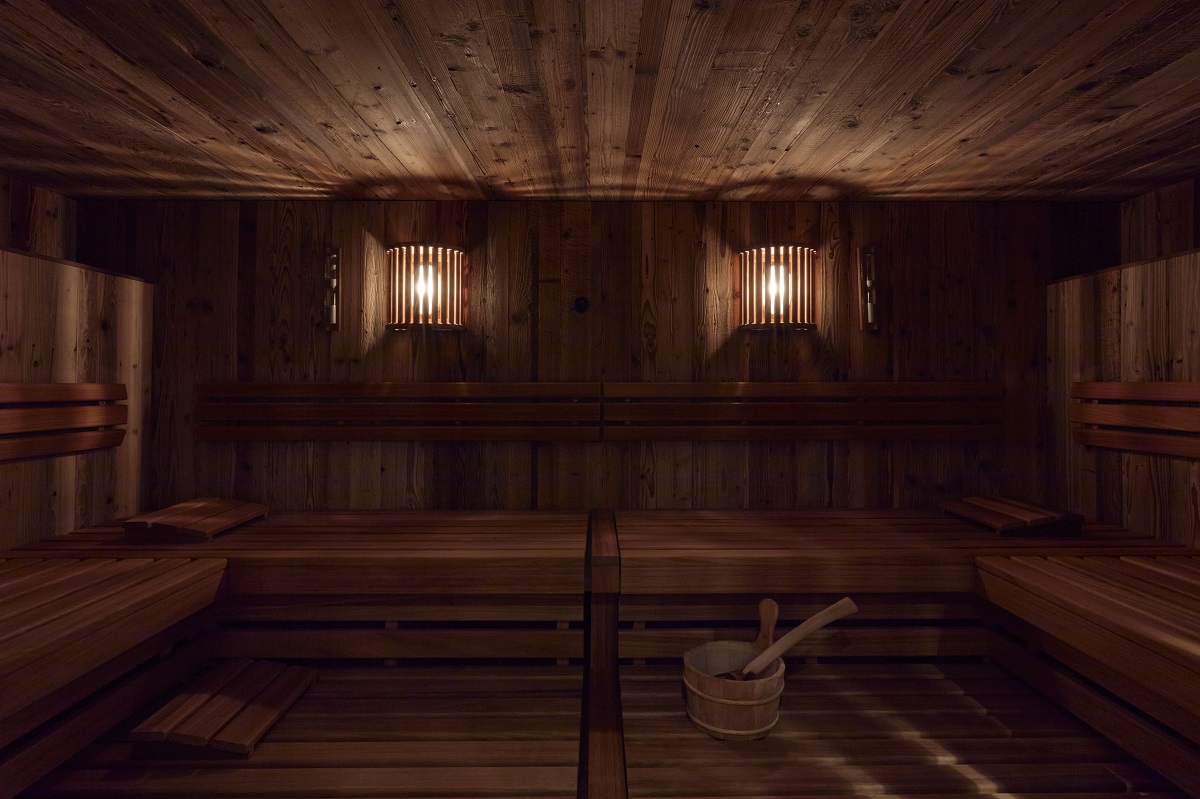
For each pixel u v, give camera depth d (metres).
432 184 3.36
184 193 3.50
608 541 2.86
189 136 2.72
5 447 2.70
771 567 2.63
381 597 2.68
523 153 2.91
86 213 3.59
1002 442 3.65
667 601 2.72
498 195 3.54
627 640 2.72
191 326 3.62
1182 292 2.80
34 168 3.11
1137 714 2.07
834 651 2.73
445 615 2.68
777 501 3.64
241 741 2.04
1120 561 2.56
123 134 2.70
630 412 3.57
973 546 2.78
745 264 3.58
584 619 2.99
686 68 2.13
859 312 3.64
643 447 3.63
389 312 3.56
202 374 3.62
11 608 1.99
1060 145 2.80
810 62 2.09
